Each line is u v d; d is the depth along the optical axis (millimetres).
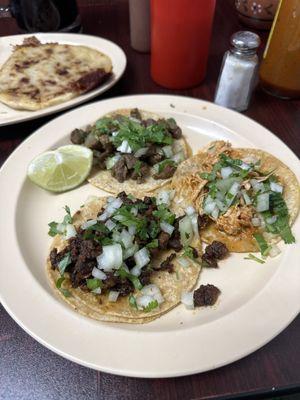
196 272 232
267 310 195
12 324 205
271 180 266
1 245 231
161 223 248
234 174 271
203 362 174
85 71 358
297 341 197
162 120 313
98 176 295
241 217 249
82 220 258
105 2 484
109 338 183
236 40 311
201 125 317
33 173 271
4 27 447
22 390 182
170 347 180
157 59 349
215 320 192
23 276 214
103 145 299
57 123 310
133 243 233
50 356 193
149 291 222
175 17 308
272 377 185
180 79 355
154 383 183
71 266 231
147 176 295
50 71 360
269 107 346
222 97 338
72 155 288
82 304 212
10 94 331
